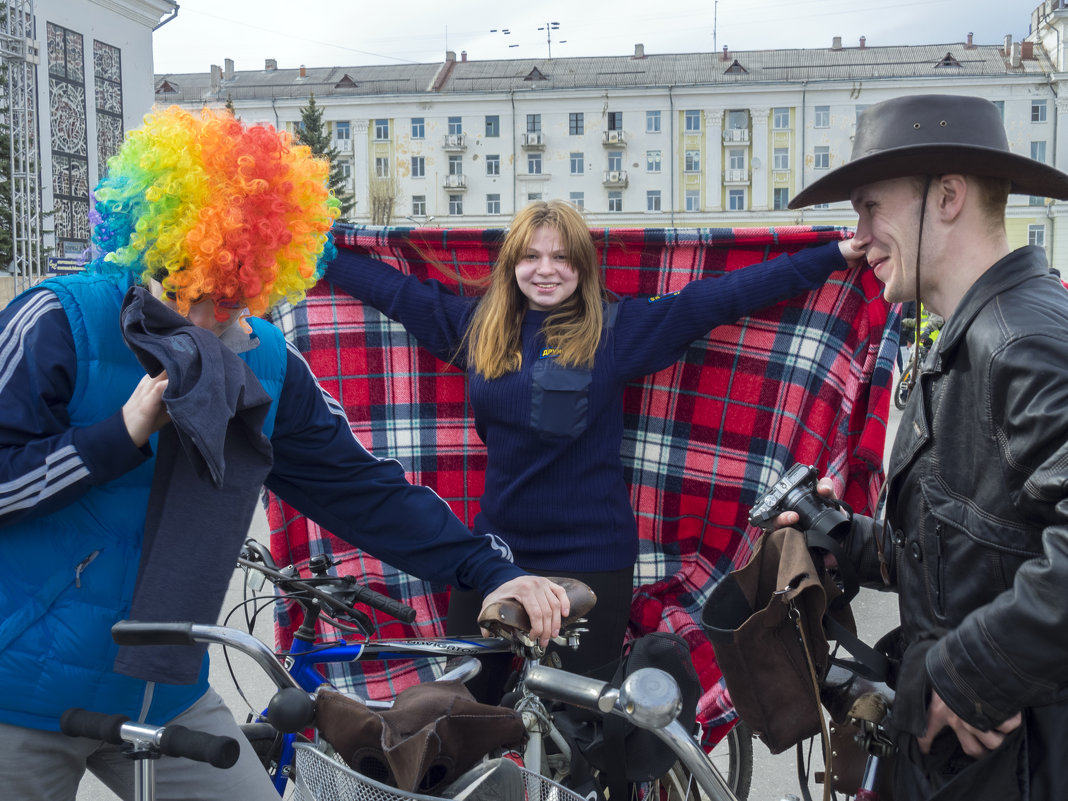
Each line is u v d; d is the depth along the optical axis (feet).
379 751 4.40
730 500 10.48
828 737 6.03
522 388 8.95
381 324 10.68
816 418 10.04
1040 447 4.60
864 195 5.71
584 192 222.28
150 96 135.23
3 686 5.27
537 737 5.66
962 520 5.11
